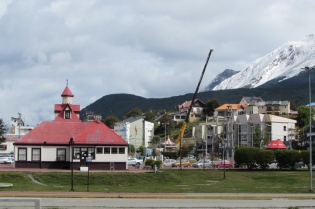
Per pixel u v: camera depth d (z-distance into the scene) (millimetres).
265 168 79625
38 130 71438
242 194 38594
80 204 30500
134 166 86125
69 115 78125
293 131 141000
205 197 35531
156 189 43844
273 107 186250
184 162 93062
